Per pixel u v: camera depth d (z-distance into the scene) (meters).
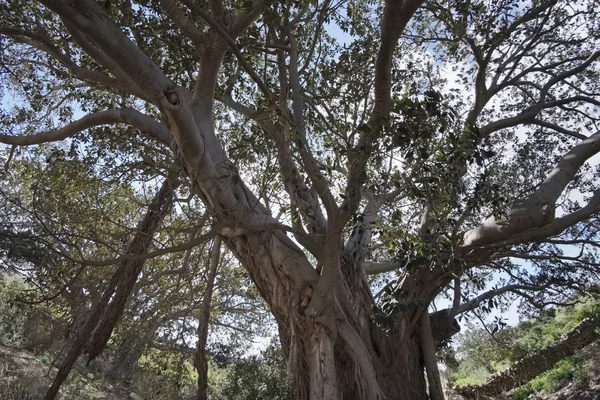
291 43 8.98
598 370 15.53
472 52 11.39
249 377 18.34
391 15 6.36
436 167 6.26
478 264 9.42
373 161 6.77
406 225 8.44
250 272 8.67
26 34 7.43
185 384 13.89
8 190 10.56
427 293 9.30
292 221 8.12
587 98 11.33
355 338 8.00
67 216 8.59
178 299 10.48
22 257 9.71
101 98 11.95
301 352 8.16
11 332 14.62
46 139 9.38
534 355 20.14
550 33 11.80
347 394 8.17
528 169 12.34
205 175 7.31
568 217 8.95
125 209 10.04
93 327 9.72
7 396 10.95
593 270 10.62
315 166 6.56
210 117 8.07
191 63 9.66
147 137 10.21
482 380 22.38
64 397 12.30
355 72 10.77
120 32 5.62
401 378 8.98
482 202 6.92
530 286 10.48
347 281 9.36
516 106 13.21
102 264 6.21
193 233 6.82
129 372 14.05
